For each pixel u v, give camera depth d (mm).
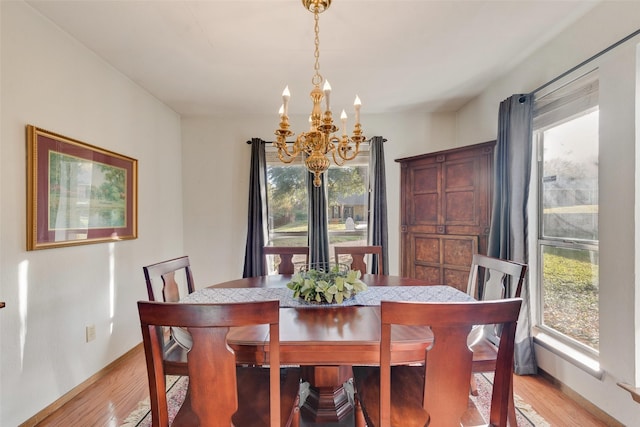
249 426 987
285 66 2197
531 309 2064
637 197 1373
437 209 2793
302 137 1562
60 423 1578
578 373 1675
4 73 1451
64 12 1597
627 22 1421
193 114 3209
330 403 1595
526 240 1991
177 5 1547
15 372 1485
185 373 1274
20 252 1518
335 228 3281
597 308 1668
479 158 2504
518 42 1917
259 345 1062
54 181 1699
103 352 2070
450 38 1867
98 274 2043
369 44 1922
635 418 1383
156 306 865
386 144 3229
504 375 914
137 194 2465
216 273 3277
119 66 2184
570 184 1838
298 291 1528
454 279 2666
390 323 866
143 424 1562
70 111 1824
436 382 875
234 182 3273
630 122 1384
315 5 1479
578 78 1666
